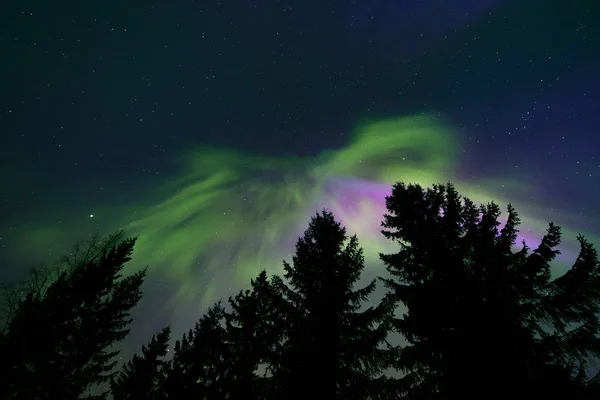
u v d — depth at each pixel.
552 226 7.84
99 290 12.92
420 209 9.59
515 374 6.04
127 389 14.23
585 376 5.97
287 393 7.44
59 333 11.31
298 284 9.96
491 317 6.70
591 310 6.78
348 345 8.45
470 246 8.43
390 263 9.23
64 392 11.22
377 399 7.91
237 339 12.55
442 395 6.71
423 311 7.53
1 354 10.25
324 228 10.82
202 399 12.73
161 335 16.86
